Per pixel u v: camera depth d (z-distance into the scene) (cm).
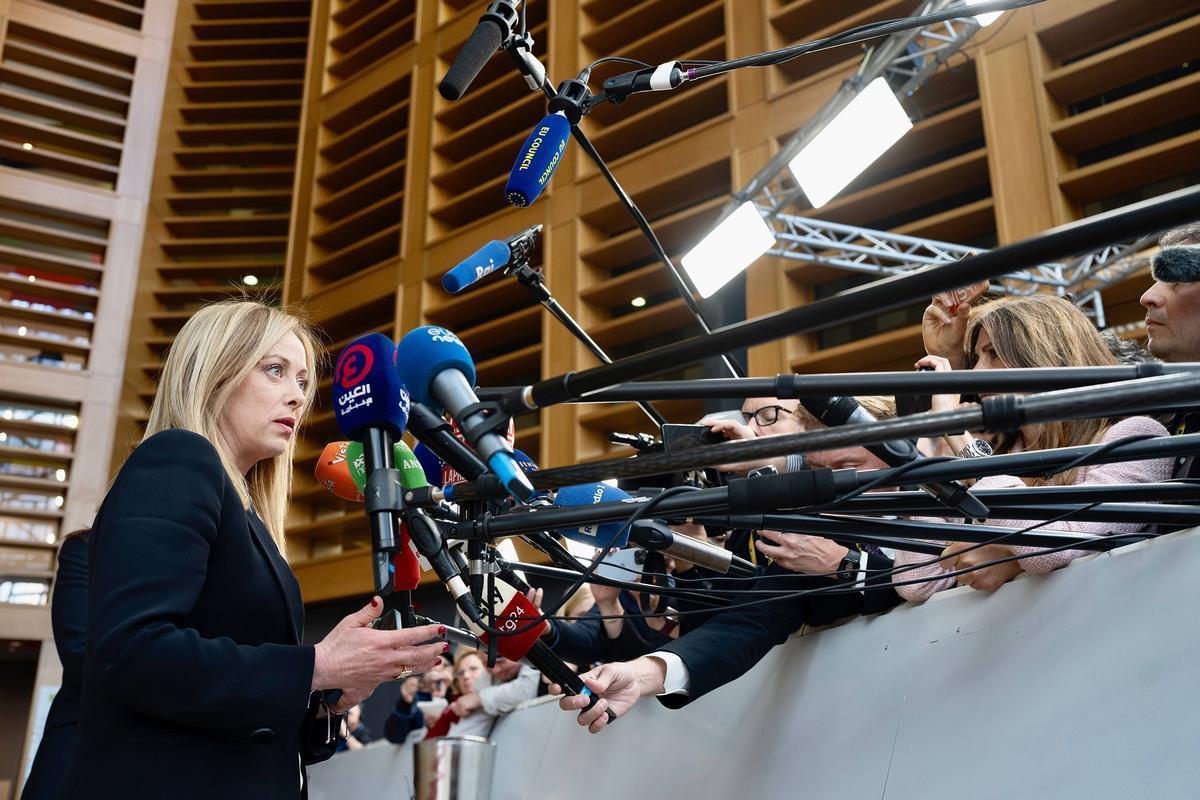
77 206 1450
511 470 101
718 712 154
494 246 158
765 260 876
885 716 130
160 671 99
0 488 1298
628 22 1082
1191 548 105
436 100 1227
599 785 171
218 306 133
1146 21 766
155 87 1568
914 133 840
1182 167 720
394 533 118
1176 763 100
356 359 125
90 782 101
